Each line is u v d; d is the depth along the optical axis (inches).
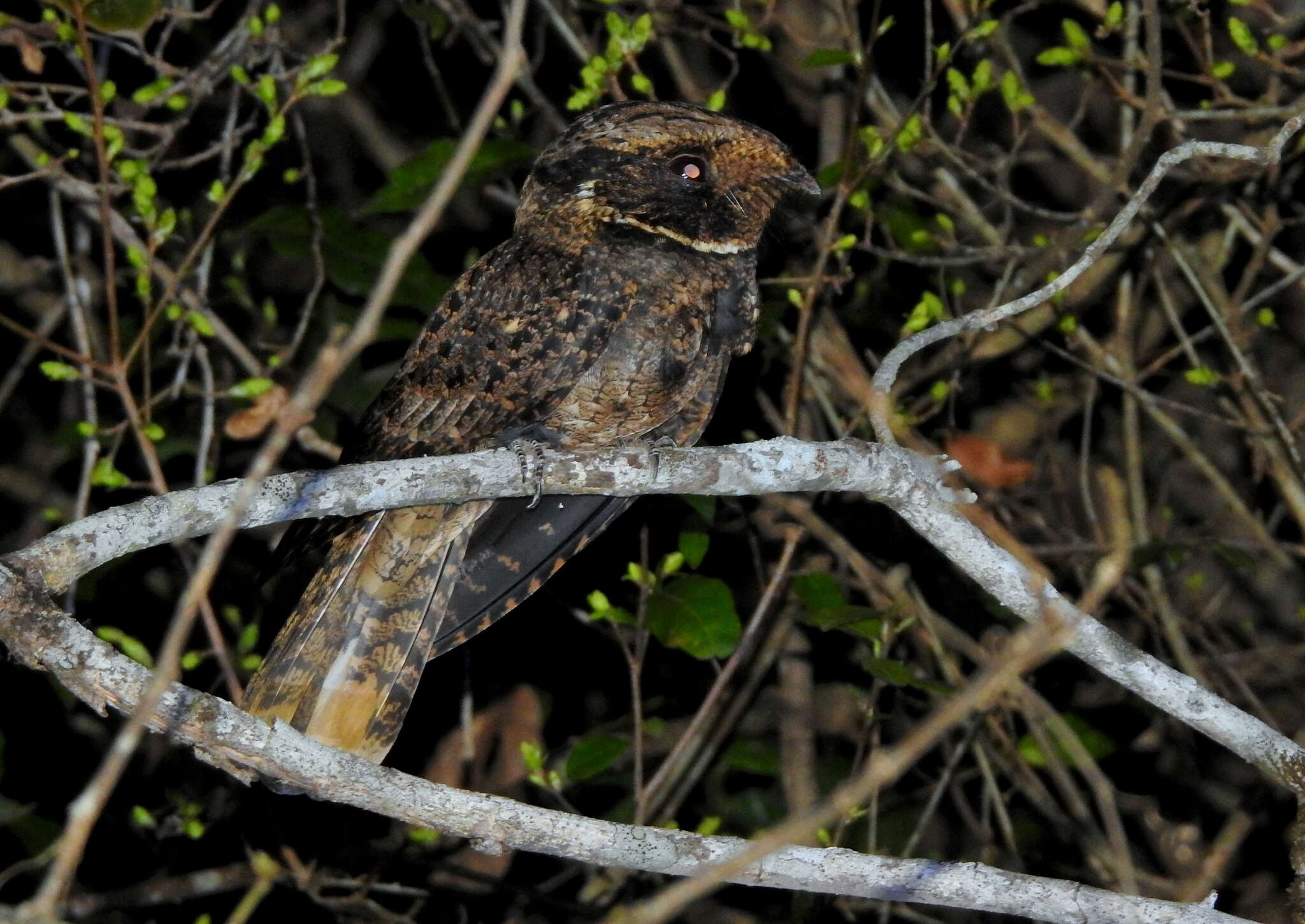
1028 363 444.8
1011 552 239.9
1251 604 448.5
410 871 407.8
